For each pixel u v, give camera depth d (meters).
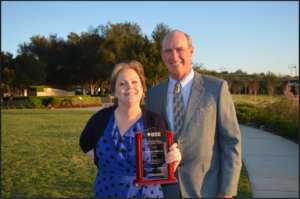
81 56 34.28
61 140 7.31
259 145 6.36
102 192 1.83
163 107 2.19
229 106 2.02
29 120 12.00
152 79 24.92
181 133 2.00
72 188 3.87
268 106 10.80
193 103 2.03
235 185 1.88
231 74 51.72
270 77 24.86
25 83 25.00
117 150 1.84
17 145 6.69
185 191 1.94
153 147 1.77
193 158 1.97
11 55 25.88
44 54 37.38
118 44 28.98
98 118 1.99
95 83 39.78
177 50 2.07
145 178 1.74
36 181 4.15
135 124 1.89
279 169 4.51
